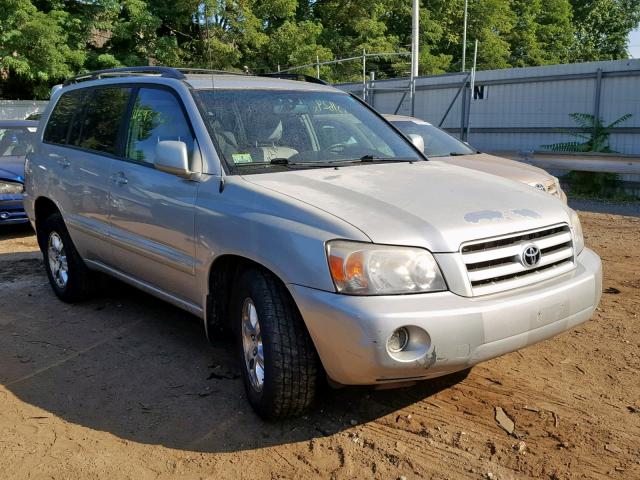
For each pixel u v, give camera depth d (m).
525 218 3.53
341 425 3.63
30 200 6.15
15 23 22.77
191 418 3.75
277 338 3.37
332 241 3.19
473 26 37.22
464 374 4.21
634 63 13.17
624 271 6.68
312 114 4.70
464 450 3.36
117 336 5.04
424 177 4.06
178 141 4.07
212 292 3.96
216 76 4.75
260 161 4.11
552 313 3.39
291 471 3.23
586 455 3.30
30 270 7.08
